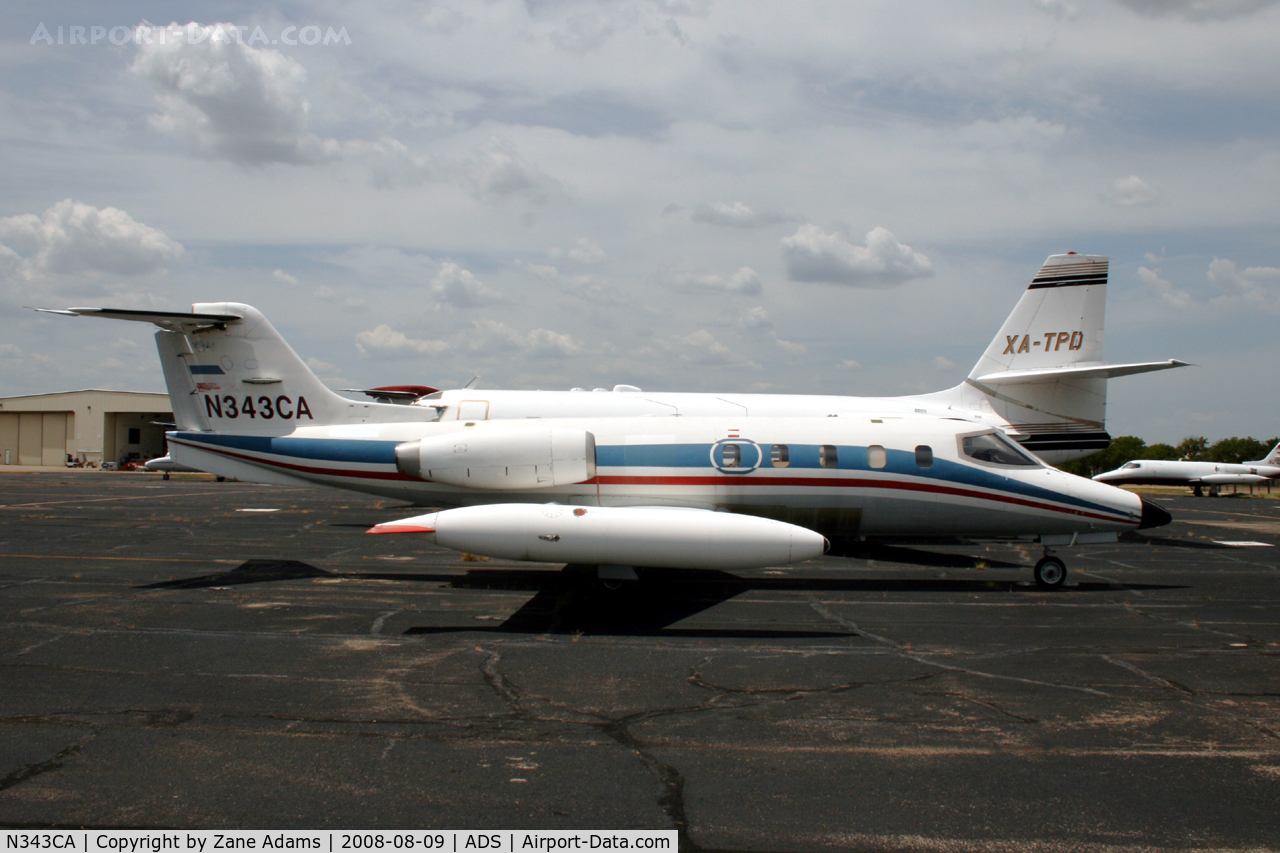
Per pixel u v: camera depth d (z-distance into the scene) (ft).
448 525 32.91
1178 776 17.06
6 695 21.36
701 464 40.42
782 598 35.42
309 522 64.59
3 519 65.41
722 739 18.80
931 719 20.29
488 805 15.38
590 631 29.07
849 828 14.65
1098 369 62.18
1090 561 48.29
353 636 28.02
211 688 22.08
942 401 67.05
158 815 14.85
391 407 47.01
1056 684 23.27
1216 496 144.56
